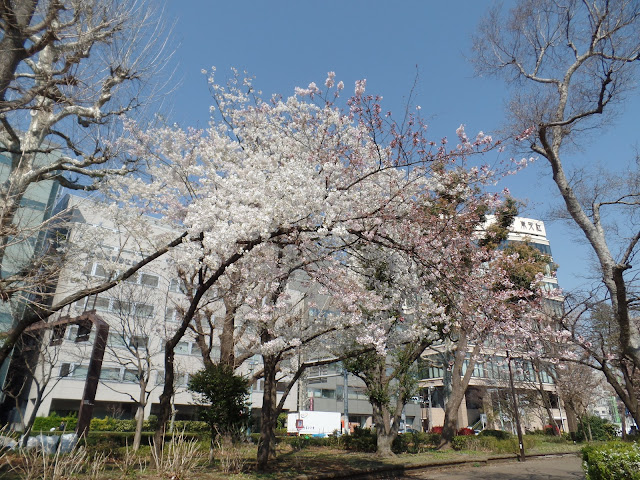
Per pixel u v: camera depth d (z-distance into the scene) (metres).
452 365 21.33
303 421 28.48
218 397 11.87
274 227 7.31
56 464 7.17
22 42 7.14
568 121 8.24
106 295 20.52
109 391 26.08
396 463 13.15
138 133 9.67
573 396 27.05
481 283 11.98
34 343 15.94
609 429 32.75
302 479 9.72
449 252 9.26
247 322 13.30
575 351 13.15
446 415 19.84
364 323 10.66
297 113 10.28
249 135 11.30
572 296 10.76
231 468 10.14
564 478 12.57
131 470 8.31
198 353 28.44
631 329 7.92
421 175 8.19
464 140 8.02
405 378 16.16
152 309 19.30
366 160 9.15
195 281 13.55
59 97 7.81
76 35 7.58
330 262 9.94
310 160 9.10
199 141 10.16
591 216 9.34
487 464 16.02
